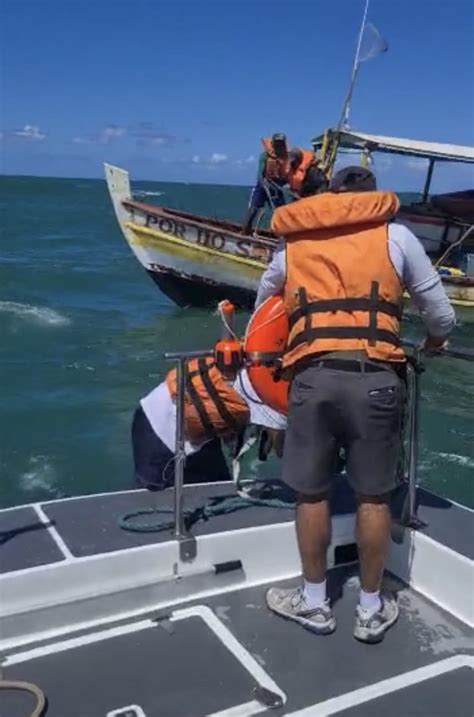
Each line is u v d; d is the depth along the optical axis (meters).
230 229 17.27
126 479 7.96
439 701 2.83
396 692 2.87
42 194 93.44
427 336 3.25
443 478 8.38
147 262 16.47
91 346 13.84
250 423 3.95
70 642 3.05
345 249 2.92
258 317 3.66
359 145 15.36
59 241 33.38
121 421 9.73
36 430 9.30
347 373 2.88
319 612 3.18
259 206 15.84
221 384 3.92
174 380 4.09
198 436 4.04
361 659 3.05
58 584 3.09
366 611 3.15
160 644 3.08
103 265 24.88
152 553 3.26
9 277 21.22
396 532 3.57
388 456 2.97
